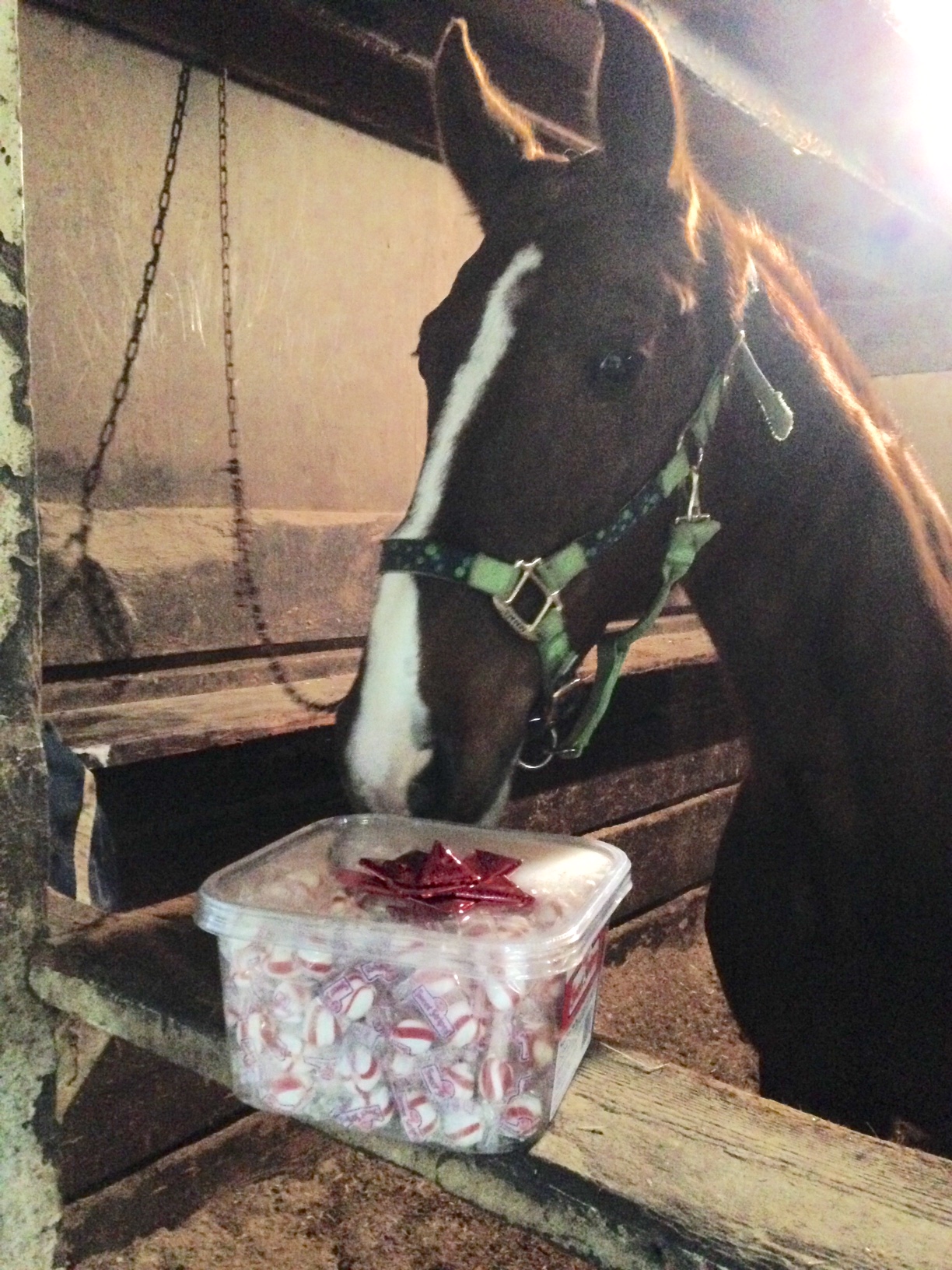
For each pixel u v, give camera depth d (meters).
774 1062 1.11
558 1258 1.20
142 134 1.52
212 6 1.50
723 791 2.37
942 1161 0.46
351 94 1.79
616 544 0.84
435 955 0.46
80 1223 1.07
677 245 0.81
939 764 0.93
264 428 1.77
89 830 1.04
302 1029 0.48
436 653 0.77
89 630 1.41
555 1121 0.49
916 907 0.94
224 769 1.31
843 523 0.91
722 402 0.88
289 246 1.78
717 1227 0.41
